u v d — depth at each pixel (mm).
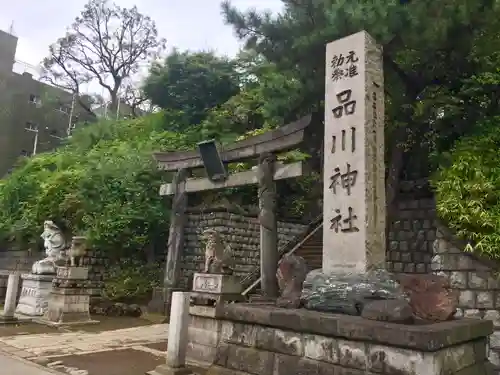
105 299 14906
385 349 4367
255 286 11375
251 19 9820
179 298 6457
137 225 16000
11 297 11523
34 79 34750
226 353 5789
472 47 9562
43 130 34188
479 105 10305
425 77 10406
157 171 16891
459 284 8430
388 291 5086
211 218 15398
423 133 11430
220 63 24844
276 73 11570
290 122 11281
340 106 6148
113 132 24000
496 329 7828
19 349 8367
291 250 12922
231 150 12641
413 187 11844
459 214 8312
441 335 4203
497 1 8242
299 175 10984
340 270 5680
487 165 8844
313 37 8734
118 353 8250
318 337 4918
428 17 8344
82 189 16578
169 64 24688
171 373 6094
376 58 6270
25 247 18172
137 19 31422
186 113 24000
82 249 12555
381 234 5797
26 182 19203
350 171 5855
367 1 8320
